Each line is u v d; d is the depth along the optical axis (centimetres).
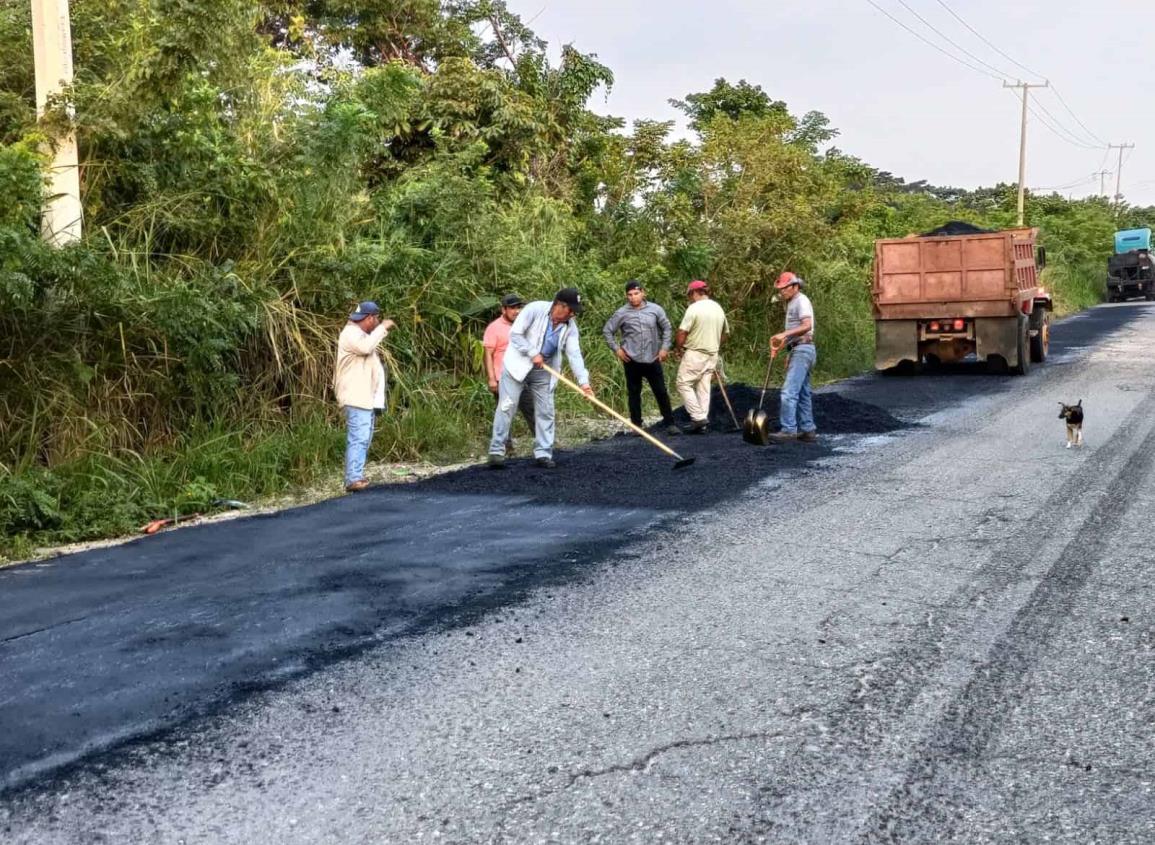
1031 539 573
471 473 841
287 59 1170
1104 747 325
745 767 317
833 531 604
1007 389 1313
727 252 1627
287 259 983
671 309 1466
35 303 796
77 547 653
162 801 304
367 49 1734
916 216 2944
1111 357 1719
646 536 604
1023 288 1490
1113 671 384
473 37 1741
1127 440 883
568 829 284
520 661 408
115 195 978
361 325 802
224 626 460
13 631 463
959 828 280
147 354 870
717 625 443
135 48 932
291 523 675
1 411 784
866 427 1011
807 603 471
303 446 862
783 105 2634
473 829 285
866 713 353
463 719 356
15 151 780
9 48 975
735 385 1229
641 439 1009
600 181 1595
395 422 952
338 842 280
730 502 691
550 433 869
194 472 794
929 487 721
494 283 1191
